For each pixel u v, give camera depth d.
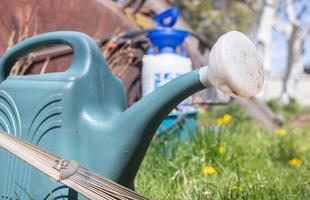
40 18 3.20
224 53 1.21
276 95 20.34
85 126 1.44
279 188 2.34
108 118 1.45
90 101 1.46
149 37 3.18
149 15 4.31
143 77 3.11
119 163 1.39
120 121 1.41
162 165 2.71
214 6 12.27
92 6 3.37
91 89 1.47
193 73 1.30
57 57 3.08
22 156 1.40
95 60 1.50
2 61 1.72
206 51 4.07
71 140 1.44
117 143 1.40
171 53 3.08
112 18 3.43
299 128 5.97
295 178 2.67
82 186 1.30
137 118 1.38
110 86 1.52
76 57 1.52
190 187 2.33
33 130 1.51
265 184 2.41
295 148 3.79
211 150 2.99
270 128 5.54
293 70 15.59
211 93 3.66
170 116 3.05
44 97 1.50
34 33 3.16
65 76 1.50
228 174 2.69
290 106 12.59
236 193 2.15
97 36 3.37
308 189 2.32
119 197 1.27
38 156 1.38
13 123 1.57
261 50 12.07
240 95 1.23
